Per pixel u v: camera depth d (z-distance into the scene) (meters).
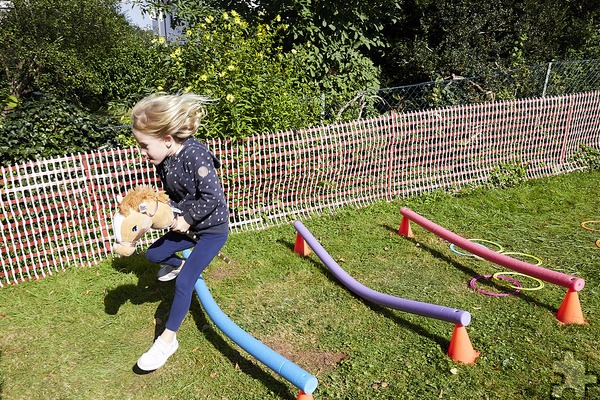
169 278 3.82
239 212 6.33
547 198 7.21
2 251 5.32
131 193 3.10
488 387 3.20
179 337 3.92
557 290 4.49
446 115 7.57
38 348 3.84
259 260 5.30
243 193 6.32
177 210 3.18
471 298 4.42
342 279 4.56
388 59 12.27
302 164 6.66
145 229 3.05
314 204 6.89
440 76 11.34
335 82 10.55
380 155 7.19
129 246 3.06
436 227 5.42
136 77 19.70
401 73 12.23
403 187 7.45
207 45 6.70
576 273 4.84
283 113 6.73
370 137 7.03
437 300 4.39
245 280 4.85
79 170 5.68
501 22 11.42
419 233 6.04
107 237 5.59
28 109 6.73
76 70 16.25
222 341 3.86
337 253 5.48
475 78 10.72
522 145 8.27
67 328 4.12
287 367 2.96
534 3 11.55
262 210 6.52
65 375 3.51
